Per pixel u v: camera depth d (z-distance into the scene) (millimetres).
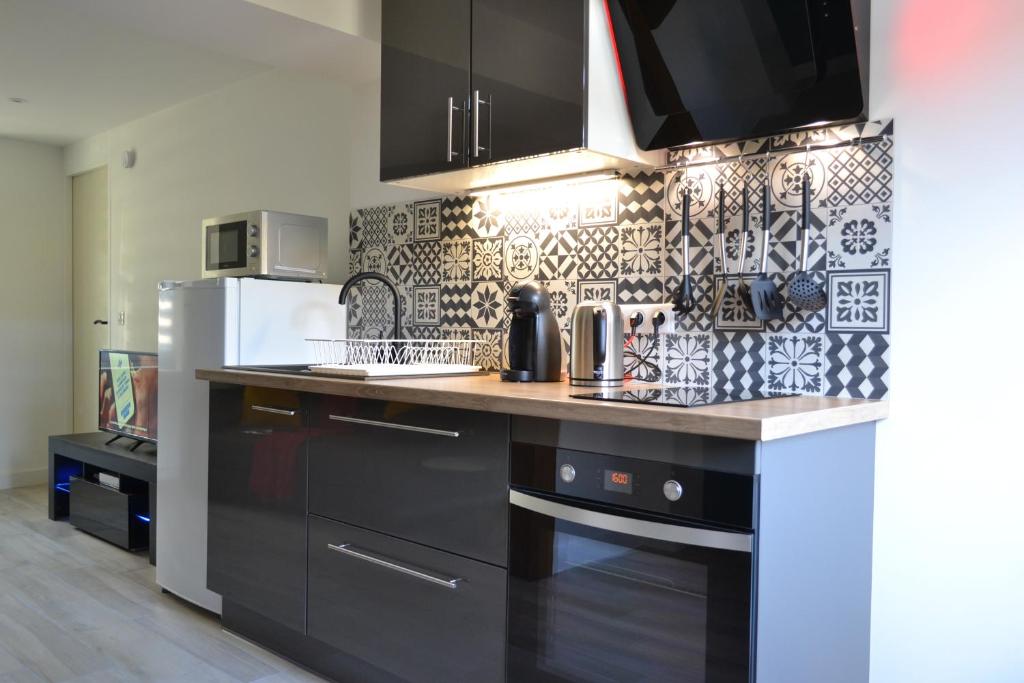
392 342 2998
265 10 2621
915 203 1923
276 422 2633
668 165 2365
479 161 2418
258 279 3180
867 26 1954
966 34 1857
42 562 3729
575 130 2150
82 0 2559
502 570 1947
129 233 5188
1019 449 1776
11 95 4555
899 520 1941
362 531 2324
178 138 4738
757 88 2037
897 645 1946
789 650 1627
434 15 2564
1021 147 1777
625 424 1663
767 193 2100
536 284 2486
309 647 2572
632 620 1681
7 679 2455
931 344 1897
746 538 1502
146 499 3943
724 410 1630
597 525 1716
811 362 2084
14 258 5543
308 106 3811
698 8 2023
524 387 2209
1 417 5477
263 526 2686
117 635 2844
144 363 4172
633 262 2471
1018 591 1774
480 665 2002
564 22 2176
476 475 2010
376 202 3340
